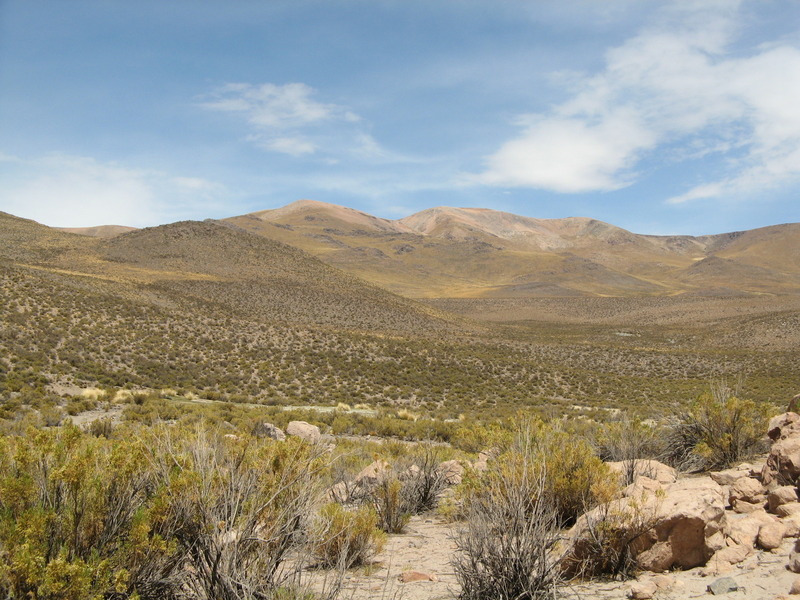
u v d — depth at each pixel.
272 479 5.30
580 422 25.16
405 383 47.12
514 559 5.11
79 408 26.17
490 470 6.74
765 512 6.22
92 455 4.89
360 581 5.91
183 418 21.95
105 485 4.77
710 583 4.77
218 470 5.24
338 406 34.62
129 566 4.41
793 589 4.19
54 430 5.41
